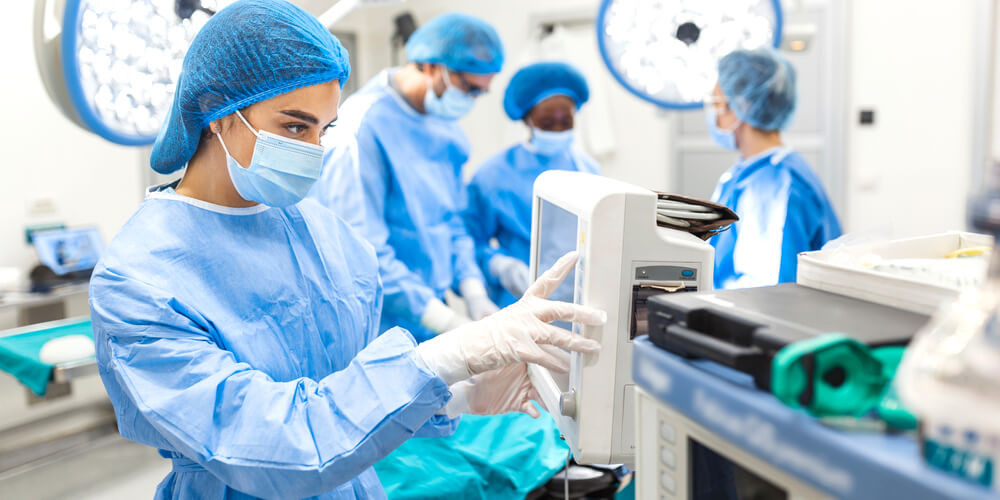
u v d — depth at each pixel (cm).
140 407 85
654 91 166
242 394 86
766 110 187
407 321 207
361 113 211
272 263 105
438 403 88
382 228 208
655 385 65
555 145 253
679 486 64
